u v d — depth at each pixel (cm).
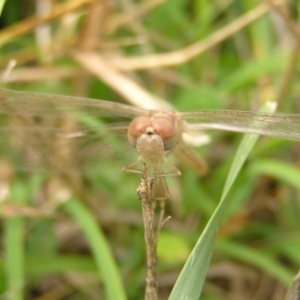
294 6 12
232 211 11
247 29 12
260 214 11
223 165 11
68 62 12
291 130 8
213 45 12
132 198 11
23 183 11
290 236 11
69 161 10
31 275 10
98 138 10
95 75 12
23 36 12
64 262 10
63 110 9
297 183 10
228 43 13
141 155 8
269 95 11
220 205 7
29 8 13
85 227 10
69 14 11
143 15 12
